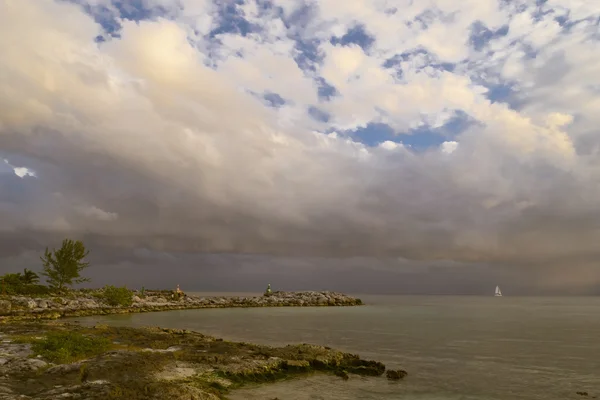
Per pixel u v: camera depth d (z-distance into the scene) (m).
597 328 71.94
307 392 24.12
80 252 89.00
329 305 144.38
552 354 41.03
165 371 24.39
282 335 53.38
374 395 24.36
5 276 82.06
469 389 26.61
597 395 25.64
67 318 68.38
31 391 18.92
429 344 47.50
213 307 120.06
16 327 42.69
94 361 24.98
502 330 66.69
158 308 101.75
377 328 66.12
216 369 26.02
